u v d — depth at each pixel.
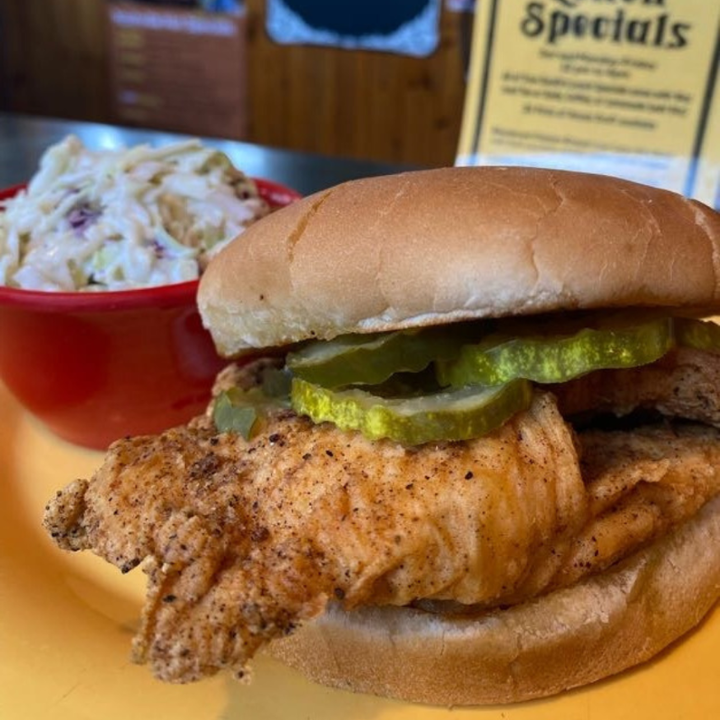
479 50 0.31
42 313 0.20
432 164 0.60
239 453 0.15
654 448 0.16
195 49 0.63
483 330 0.15
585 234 0.13
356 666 0.15
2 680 0.15
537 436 0.14
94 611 0.18
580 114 0.30
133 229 0.22
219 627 0.13
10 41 0.68
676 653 0.16
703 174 0.28
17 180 0.42
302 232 0.15
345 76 0.59
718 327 0.16
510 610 0.15
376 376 0.15
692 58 0.28
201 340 0.22
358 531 0.13
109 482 0.15
